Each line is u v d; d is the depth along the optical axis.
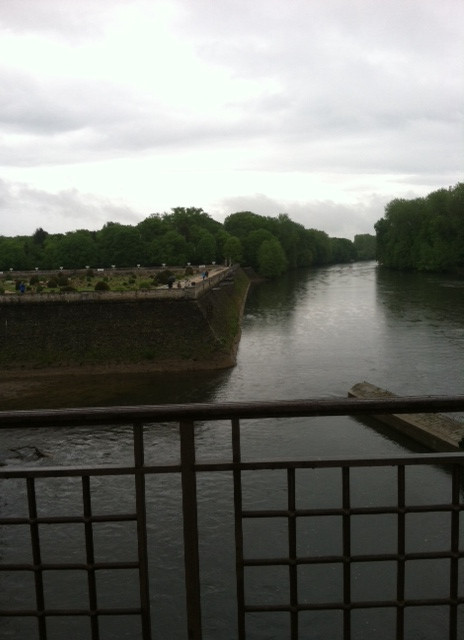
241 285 91.88
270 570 14.73
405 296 73.31
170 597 13.92
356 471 20.03
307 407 3.68
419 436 23.59
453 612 4.09
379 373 36.50
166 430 25.11
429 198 111.44
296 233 147.50
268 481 19.31
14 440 24.86
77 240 105.94
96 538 16.44
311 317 62.66
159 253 111.12
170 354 42.69
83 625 13.15
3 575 14.88
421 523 16.47
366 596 13.57
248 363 42.31
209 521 17.09
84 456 22.94
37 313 45.22
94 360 42.84
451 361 38.28
